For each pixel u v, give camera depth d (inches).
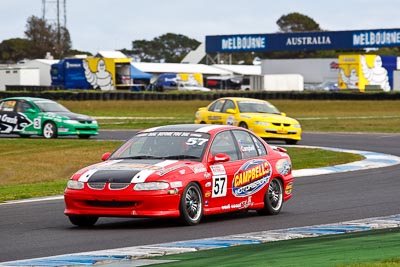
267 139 1920.5
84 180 770.8
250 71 6555.1
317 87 5403.5
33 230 771.4
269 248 630.5
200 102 3890.3
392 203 969.5
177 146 816.3
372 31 5600.4
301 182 1217.4
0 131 2046.0
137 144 831.1
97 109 3531.0
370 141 2041.1
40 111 2020.2
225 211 822.5
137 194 751.7
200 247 642.2
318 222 817.5
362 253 594.2
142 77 4982.8
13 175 1421.0
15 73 4862.2
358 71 4677.7
